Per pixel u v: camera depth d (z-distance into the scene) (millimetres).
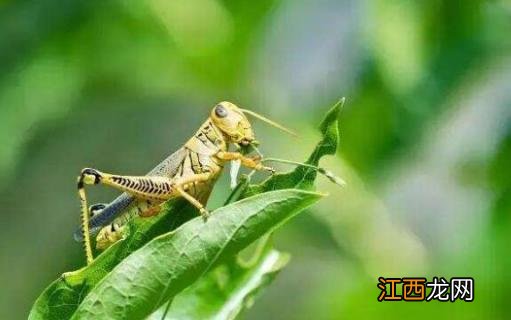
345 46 633
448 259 656
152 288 442
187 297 477
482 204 644
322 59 645
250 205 440
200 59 669
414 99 627
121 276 441
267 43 660
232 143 497
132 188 491
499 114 630
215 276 478
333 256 679
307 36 647
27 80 651
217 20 665
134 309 443
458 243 651
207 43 667
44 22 654
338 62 638
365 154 647
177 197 469
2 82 648
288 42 653
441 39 626
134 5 662
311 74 648
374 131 640
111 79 679
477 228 645
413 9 620
